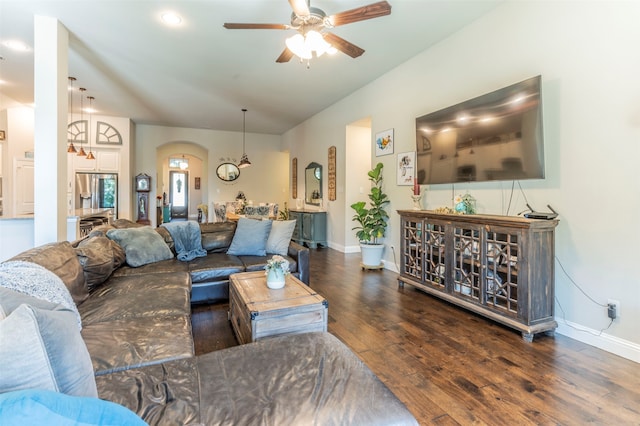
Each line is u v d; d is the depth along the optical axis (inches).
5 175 233.5
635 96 84.0
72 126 273.0
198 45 147.0
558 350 89.5
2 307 38.8
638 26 83.2
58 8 117.4
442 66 143.7
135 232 126.6
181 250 137.2
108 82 196.5
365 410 40.9
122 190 286.7
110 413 24.6
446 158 135.4
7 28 130.8
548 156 103.3
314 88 207.9
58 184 124.5
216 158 350.3
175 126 330.0
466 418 62.6
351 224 234.4
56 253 79.0
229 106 250.8
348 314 116.3
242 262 131.2
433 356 86.4
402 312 118.3
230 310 108.1
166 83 198.4
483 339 96.3
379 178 188.2
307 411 40.0
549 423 61.3
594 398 68.5
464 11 121.0
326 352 54.7
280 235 144.7
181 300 84.1
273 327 76.9
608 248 89.7
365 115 202.8
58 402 22.5
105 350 56.6
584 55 93.9
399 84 171.5
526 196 110.6
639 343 83.7
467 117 124.5
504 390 71.4
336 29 133.0
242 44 146.0
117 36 138.6
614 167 88.2
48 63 123.5
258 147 368.2
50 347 27.8
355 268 187.9
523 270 96.0
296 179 325.7
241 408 40.3
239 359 52.3
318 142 273.4
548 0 102.8
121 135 286.7
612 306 88.6
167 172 582.2
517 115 105.6
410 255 144.9
